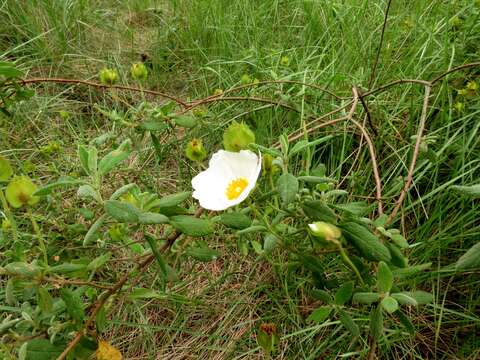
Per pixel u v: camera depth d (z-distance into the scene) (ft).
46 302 0.59
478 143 1.05
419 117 1.17
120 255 1.00
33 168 1.14
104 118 1.45
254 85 1.19
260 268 0.98
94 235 0.80
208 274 0.95
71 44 1.74
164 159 1.27
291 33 1.67
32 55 1.64
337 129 1.16
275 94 1.23
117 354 0.63
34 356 0.59
